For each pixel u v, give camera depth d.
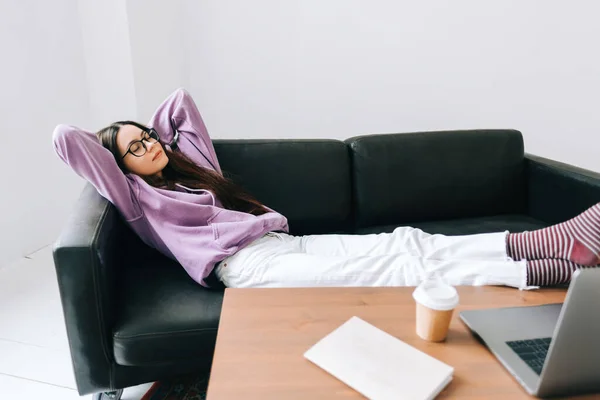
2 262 2.09
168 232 1.31
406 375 0.74
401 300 0.98
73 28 2.28
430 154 1.81
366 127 2.74
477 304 0.98
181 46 2.63
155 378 1.18
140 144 1.38
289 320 0.90
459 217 1.87
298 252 1.36
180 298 1.22
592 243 1.06
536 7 2.50
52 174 2.30
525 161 1.92
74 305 1.05
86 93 2.42
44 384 1.40
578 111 2.68
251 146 1.70
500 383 0.74
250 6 2.55
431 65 2.63
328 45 2.61
